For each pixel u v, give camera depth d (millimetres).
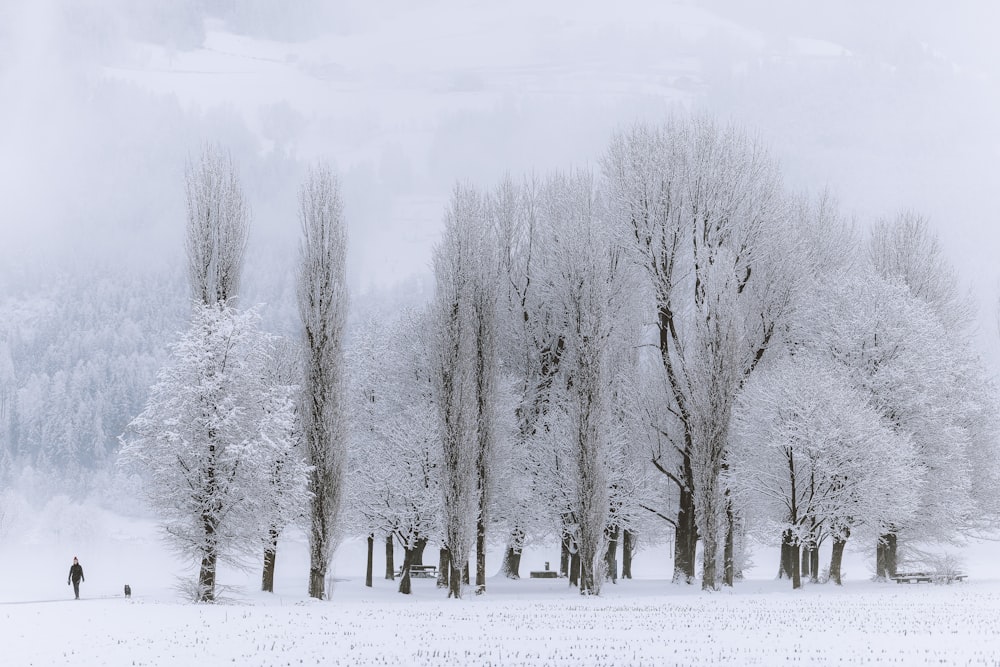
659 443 55250
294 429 45844
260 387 43375
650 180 52531
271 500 42875
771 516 51406
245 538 41969
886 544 54594
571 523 54688
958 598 43312
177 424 41219
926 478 52656
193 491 41000
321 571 45312
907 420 52688
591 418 48281
